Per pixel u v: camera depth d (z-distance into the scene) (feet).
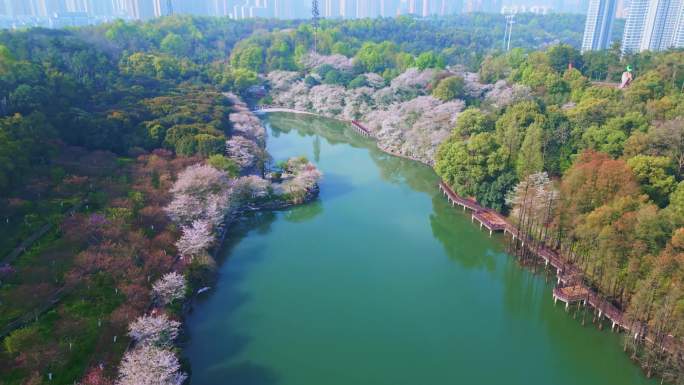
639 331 196.75
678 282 183.32
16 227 247.09
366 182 407.64
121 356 178.91
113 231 239.30
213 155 357.20
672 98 335.88
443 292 255.70
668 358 184.03
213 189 303.07
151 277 223.30
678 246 192.75
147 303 206.39
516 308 242.99
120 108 420.36
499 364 203.51
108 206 268.82
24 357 167.53
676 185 237.25
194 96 514.68
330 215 344.28
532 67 500.74
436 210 353.51
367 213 347.77
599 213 223.92
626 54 540.93
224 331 218.79
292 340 214.07
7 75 365.20
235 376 191.83
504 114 369.30
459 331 224.53
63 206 269.44
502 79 537.65
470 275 272.51
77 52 527.81
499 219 318.86
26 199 264.11
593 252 223.92
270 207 345.72
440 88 493.36
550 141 316.60
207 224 269.23
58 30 653.71
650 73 398.21
